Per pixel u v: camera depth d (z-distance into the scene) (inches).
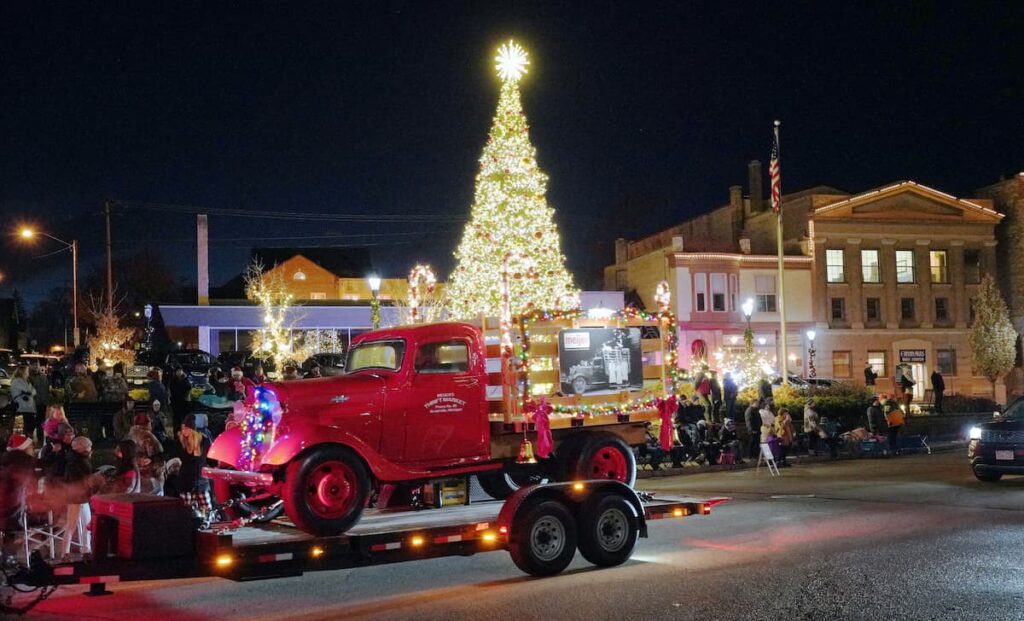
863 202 2069.4
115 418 802.8
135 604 403.9
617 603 368.5
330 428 409.7
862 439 1163.9
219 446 455.2
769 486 804.6
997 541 482.3
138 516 358.6
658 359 519.2
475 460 461.4
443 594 401.4
